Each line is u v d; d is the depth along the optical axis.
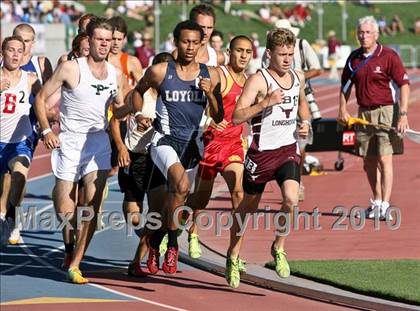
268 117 19.70
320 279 20.67
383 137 27.42
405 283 20.06
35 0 108.38
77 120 21.31
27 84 24.12
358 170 38.44
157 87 20.61
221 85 22.28
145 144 23.53
